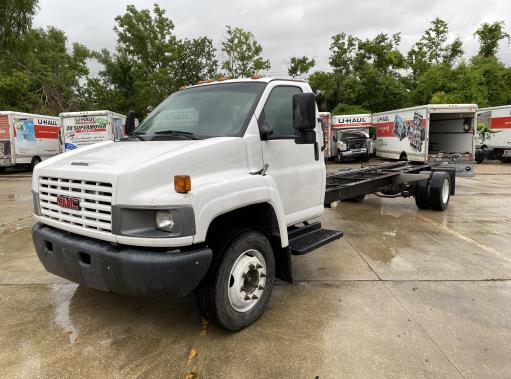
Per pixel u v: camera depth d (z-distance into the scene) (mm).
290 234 4910
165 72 37500
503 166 23594
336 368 3318
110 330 3959
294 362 3402
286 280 4406
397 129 22453
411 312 4301
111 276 3348
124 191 3215
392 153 23312
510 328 3971
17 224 8680
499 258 6129
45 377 3225
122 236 3248
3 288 5027
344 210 10062
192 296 4738
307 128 3998
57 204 3793
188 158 3510
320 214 5273
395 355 3498
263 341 3734
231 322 3777
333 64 42094
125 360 3453
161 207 3184
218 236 3730
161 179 3344
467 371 3273
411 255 6281
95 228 3465
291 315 4238
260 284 4039
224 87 4641
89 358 3482
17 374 3266
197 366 3359
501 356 3488
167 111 4711
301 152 4789
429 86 36094
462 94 34438
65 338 3816
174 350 3596
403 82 43375
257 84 4469
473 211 9883
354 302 4551
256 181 3865
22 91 30109
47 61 45062
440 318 4168
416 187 9797
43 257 3936
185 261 3258
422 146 19047
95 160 3646
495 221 8727
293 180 4648
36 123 23297
